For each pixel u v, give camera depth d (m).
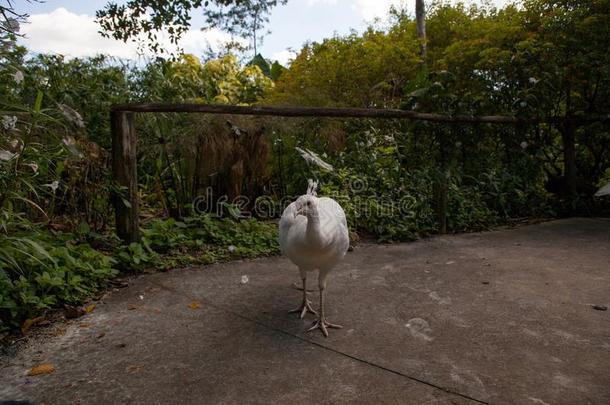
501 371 2.40
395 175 5.73
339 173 5.71
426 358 2.55
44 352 2.61
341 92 8.47
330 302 3.41
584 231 5.65
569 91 6.83
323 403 2.14
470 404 2.12
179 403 2.15
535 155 6.64
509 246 4.97
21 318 2.94
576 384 2.28
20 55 4.23
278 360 2.55
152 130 5.12
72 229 4.31
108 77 5.49
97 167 4.35
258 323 3.04
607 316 3.09
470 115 5.98
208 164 5.18
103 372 2.41
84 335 2.82
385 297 3.49
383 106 8.29
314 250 2.76
